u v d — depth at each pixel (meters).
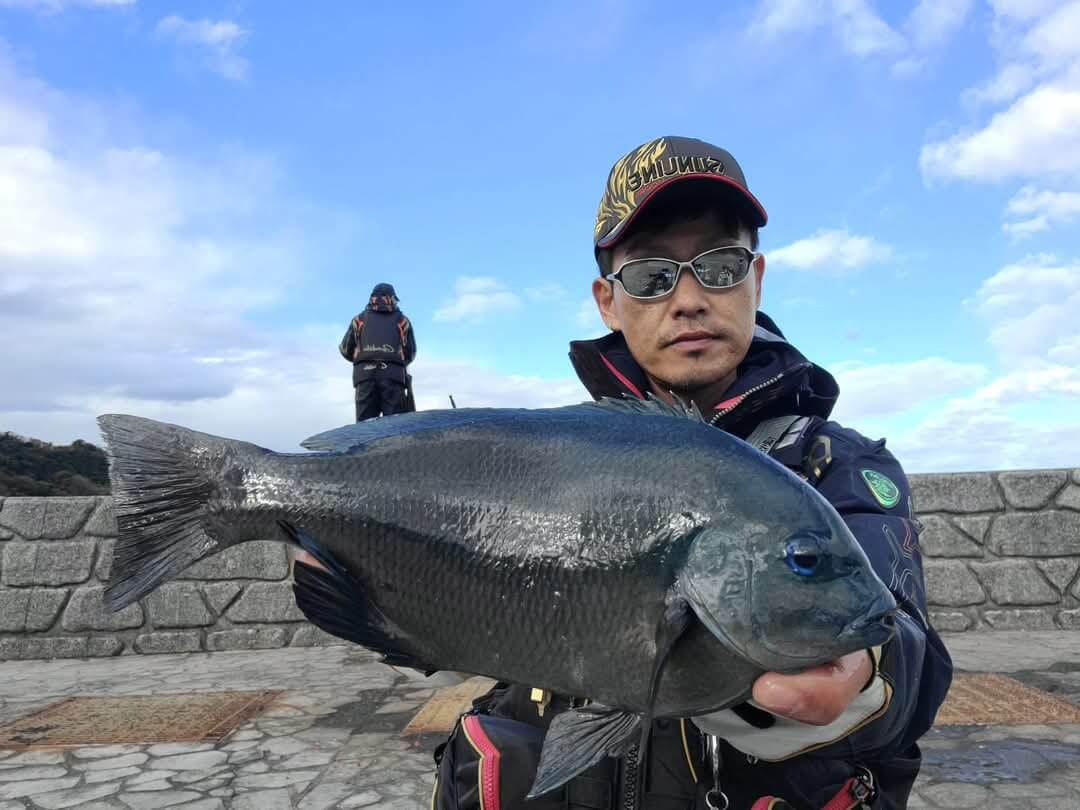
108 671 6.76
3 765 4.19
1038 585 7.11
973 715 4.51
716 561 1.15
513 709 1.73
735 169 1.65
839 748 1.24
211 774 3.99
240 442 1.47
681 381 1.60
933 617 7.15
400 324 10.25
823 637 1.09
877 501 1.39
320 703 5.32
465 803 1.58
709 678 1.16
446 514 1.32
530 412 1.41
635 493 1.22
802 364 1.58
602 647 1.21
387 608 1.34
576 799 1.47
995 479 7.25
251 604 7.58
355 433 1.48
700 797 1.41
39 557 7.58
